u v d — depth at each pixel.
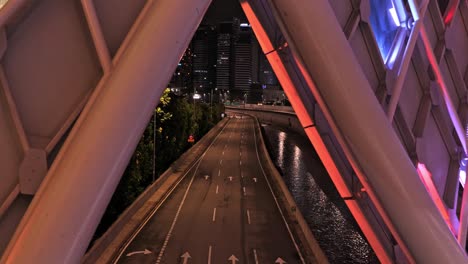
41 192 2.22
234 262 16.80
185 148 55.97
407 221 2.83
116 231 19.02
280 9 2.64
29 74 2.45
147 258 16.69
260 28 3.71
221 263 16.61
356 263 23.83
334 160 3.89
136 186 27.00
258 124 111.62
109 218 21.45
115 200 21.73
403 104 3.62
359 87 2.71
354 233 28.92
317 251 17.38
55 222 2.10
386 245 3.98
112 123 2.21
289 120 123.12
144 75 2.26
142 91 2.27
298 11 2.58
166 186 31.97
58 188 2.13
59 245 2.11
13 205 2.37
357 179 3.91
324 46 2.63
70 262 2.16
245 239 19.80
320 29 2.62
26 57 2.44
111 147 2.21
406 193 2.79
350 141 2.84
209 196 29.33
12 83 2.43
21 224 2.20
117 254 16.94
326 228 29.98
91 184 2.17
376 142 2.75
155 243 18.56
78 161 2.15
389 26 3.49
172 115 39.41
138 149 26.64
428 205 2.84
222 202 27.59
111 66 2.32
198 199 28.19
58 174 2.17
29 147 2.35
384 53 3.52
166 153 39.94
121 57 2.32
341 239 27.69
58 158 2.25
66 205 2.12
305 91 3.76
